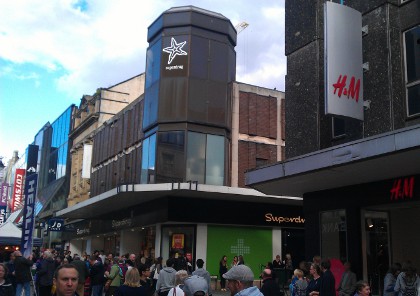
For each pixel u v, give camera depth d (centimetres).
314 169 1139
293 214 2552
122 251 2903
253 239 2462
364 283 666
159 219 2338
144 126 2539
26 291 1375
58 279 350
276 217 2497
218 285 2303
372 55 1254
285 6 1581
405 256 1377
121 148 2955
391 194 1208
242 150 2539
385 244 1358
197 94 2431
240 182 2491
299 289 1012
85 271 1382
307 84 1441
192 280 676
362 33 1289
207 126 2434
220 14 2584
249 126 2592
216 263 2356
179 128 2381
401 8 1248
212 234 2383
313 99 1409
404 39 1230
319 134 1373
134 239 2947
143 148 2536
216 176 2403
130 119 2878
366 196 1288
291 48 1522
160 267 1655
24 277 1370
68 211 3120
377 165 1057
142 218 2544
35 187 1764
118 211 2928
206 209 2348
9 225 2412
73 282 351
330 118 1398
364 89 1260
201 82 2453
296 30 1515
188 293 671
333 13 1202
